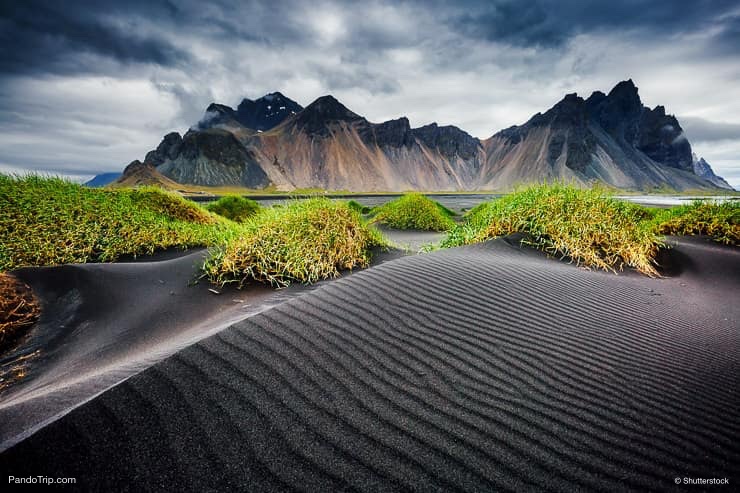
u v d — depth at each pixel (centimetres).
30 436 142
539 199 660
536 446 169
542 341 273
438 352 245
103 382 207
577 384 222
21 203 625
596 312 340
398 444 165
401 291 331
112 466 141
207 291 441
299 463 152
